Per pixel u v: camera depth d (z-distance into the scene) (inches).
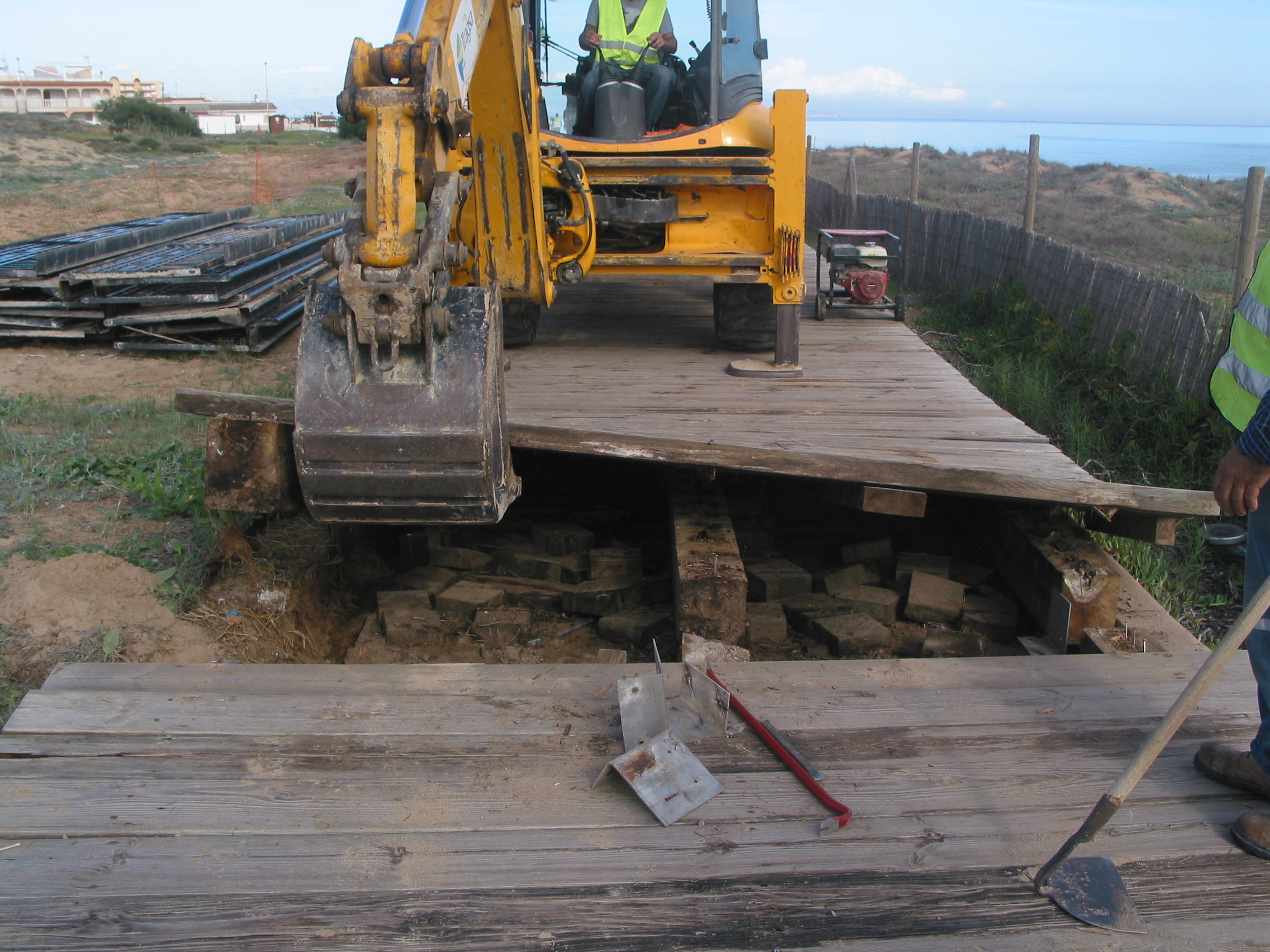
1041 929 87.2
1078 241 639.8
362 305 93.8
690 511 190.7
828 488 184.9
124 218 786.2
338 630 187.5
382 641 179.0
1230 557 219.6
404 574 203.2
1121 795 86.8
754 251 241.6
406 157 96.8
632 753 104.5
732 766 110.1
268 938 84.7
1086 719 121.0
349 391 96.7
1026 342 362.0
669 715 119.9
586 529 211.6
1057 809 103.4
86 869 92.0
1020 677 131.6
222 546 178.2
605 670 129.6
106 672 126.0
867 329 311.3
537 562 201.0
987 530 210.8
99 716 116.5
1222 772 106.7
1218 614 195.0
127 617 155.4
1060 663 135.9
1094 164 1101.7
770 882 92.1
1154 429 271.0
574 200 222.4
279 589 175.5
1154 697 126.6
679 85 266.4
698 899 89.9
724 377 234.7
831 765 110.3
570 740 114.0
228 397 165.8
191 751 110.0
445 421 95.5
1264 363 91.8
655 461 171.5
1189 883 93.0
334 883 91.0
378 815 100.4
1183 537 226.8
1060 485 158.7
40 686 139.6
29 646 146.1
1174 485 243.1
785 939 85.7
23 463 224.4
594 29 248.5
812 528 231.5
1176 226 706.2
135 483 212.5
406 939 84.7
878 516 235.8
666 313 328.2
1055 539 177.0
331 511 101.7
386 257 94.9
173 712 117.7
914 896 90.8
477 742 113.2
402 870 92.7
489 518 101.8
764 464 167.3
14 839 96.0
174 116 2041.1
